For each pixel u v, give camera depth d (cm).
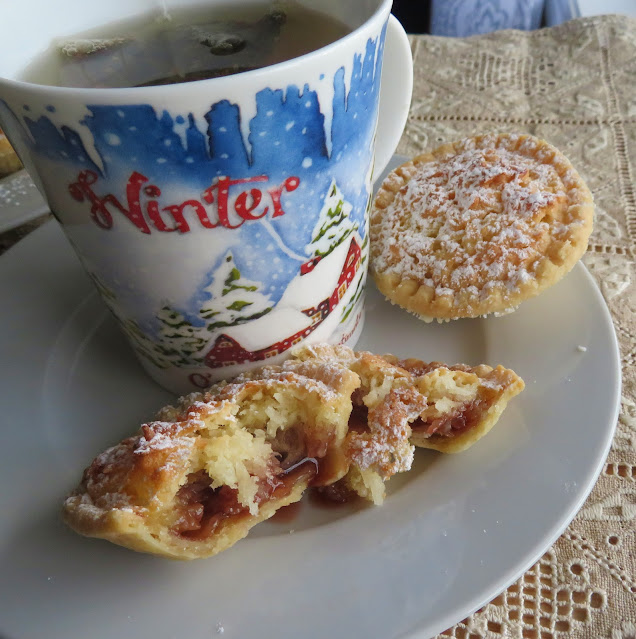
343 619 14
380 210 23
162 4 20
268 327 18
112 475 16
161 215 14
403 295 20
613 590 16
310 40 18
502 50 37
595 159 29
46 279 23
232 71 17
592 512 17
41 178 15
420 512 15
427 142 31
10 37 18
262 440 17
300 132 14
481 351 20
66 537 16
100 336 22
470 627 15
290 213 15
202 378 19
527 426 17
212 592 14
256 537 16
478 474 16
